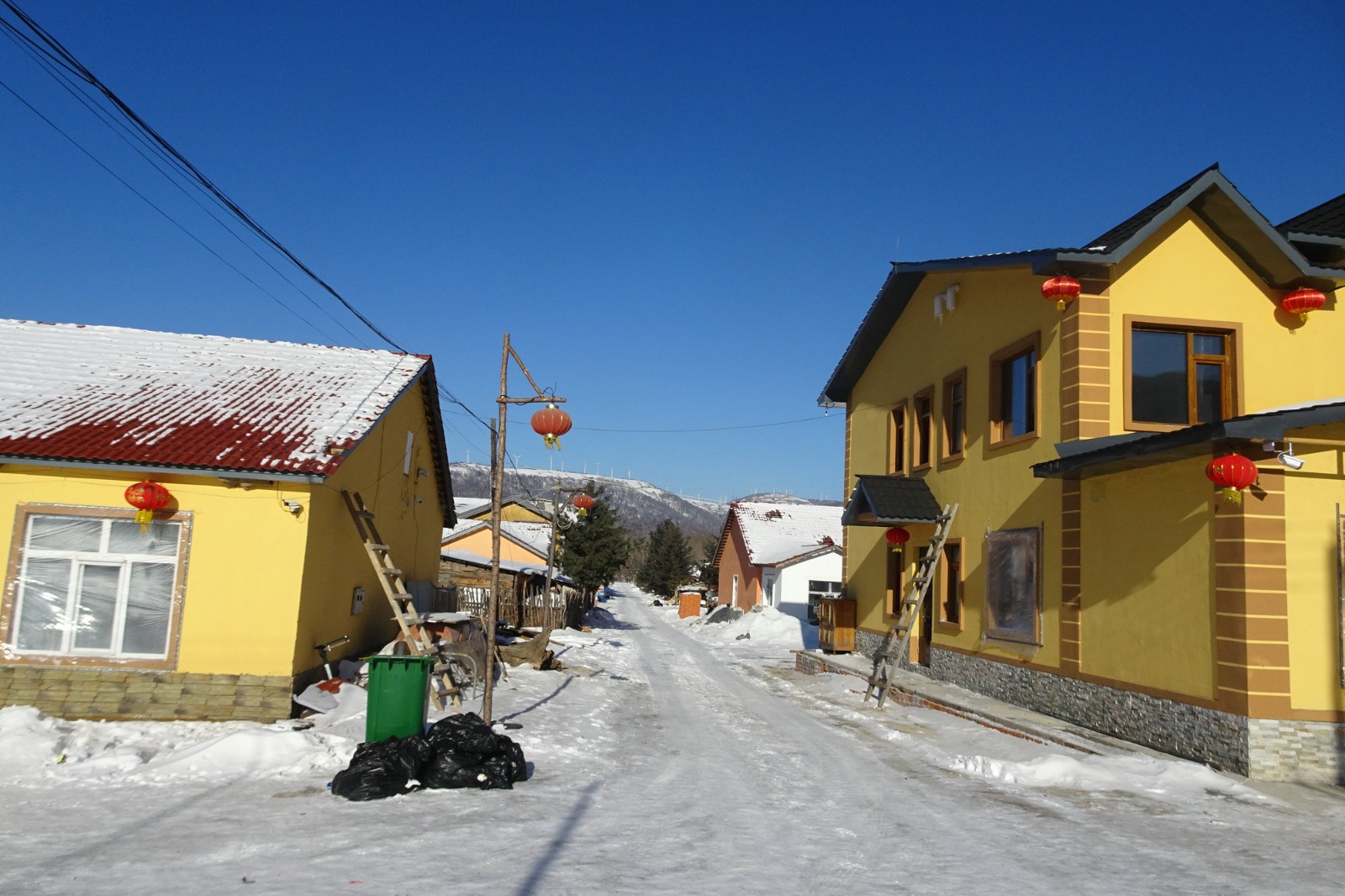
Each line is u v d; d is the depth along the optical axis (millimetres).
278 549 10789
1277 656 9094
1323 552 9305
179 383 13555
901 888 5562
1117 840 6938
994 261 13906
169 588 10633
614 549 38156
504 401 10883
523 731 10539
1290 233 12102
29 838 6098
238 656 10539
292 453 11078
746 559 42062
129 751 8625
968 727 12383
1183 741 9906
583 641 26656
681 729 11938
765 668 22516
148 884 5180
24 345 14492
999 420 14922
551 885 5312
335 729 10070
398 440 15922
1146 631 10648
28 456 10367
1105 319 12258
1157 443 9477
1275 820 7723
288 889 5113
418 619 13008
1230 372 12391
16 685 10297
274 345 16109
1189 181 11812
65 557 10531
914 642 18047
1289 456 8859
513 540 35750
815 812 7516
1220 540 9508
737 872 5730
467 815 6898
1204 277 12484
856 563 21922
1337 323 12594
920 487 17609
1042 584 13062
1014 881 5793
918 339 18625
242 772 8141
